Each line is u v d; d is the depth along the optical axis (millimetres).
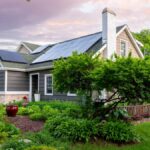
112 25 17891
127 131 8695
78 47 18984
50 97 19484
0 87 20938
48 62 20125
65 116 9875
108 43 17516
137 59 9047
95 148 7688
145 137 9273
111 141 8430
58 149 6988
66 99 18016
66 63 10492
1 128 8812
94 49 17531
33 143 7023
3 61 21047
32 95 21812
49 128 8992
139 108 12836
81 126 8531
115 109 10945
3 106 15398
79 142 8172
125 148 7855
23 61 22328
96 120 9359
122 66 8703
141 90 8703
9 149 6652
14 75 21031
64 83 10531
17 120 11641
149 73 8617
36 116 11812
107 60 9727
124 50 19625
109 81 9023
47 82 19938
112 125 8836
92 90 10641
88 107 10398
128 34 20000
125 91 9102
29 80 21828
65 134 8352
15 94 20859
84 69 10445
